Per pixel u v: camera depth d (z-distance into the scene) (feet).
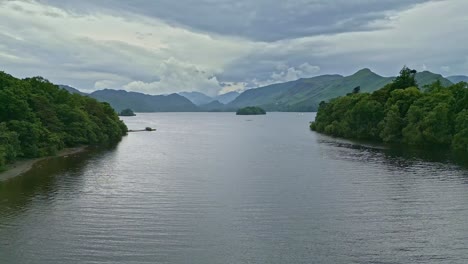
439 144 426.10
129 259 137.18
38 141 345.51
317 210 191.42
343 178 262.06
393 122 474.08
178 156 373.20
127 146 455.63
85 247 145.89
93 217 178.09
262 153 395.55
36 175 264.72
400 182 247.70
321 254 142.20
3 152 277.85
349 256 140.56
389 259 138.31
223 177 267.80
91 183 244.63
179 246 148.36
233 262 135.95
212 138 579.07
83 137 426.51
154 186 238.89
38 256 137.69
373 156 362.74
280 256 140.56
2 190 222.07
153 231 162.71
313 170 292.81
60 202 200.34
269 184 245.65
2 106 318.45
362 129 525.75
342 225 170.81
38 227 164.35
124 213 184.65
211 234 160.25
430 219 178.09
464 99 413.80
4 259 134.72
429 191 224.74
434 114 421.18
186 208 193.77
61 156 354.13
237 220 176.96
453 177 260.83
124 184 243.40
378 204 200.75
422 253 142.92
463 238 156.25
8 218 174.50
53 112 393.09
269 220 177.17
